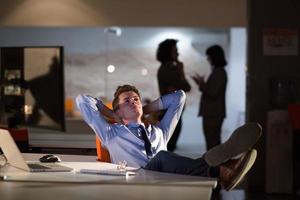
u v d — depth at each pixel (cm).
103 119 405
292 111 665
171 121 441
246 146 333
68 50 926
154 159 364
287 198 662
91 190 295
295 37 709
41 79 477
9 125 500
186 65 980
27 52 481
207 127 734
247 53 719
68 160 401
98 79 952
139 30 960
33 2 767
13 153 343
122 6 764
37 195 288
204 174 344
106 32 948
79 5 767
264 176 709
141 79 965
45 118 479
